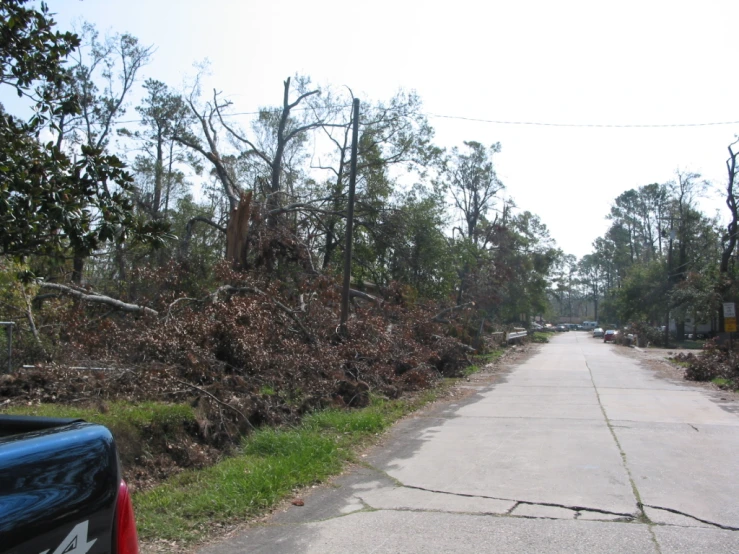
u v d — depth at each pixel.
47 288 13.19
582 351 35.34
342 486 6.94
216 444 8.20
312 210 23.77
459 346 20.56
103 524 2.42
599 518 5.70
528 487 6.75
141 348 10.41
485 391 15.69
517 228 51.41
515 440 9.32
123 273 19.73
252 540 5.26
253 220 20.48
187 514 5.76
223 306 12.22
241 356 11.55
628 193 78.06
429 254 26.67
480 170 48.34
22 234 5.41
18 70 6.04
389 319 19.27
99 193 5.79
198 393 9.05
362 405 12.38
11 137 5.65
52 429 2.62
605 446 8.77
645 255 72.62
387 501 6.35
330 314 16.27
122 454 6.78
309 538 5.29
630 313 51.09
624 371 21.16
